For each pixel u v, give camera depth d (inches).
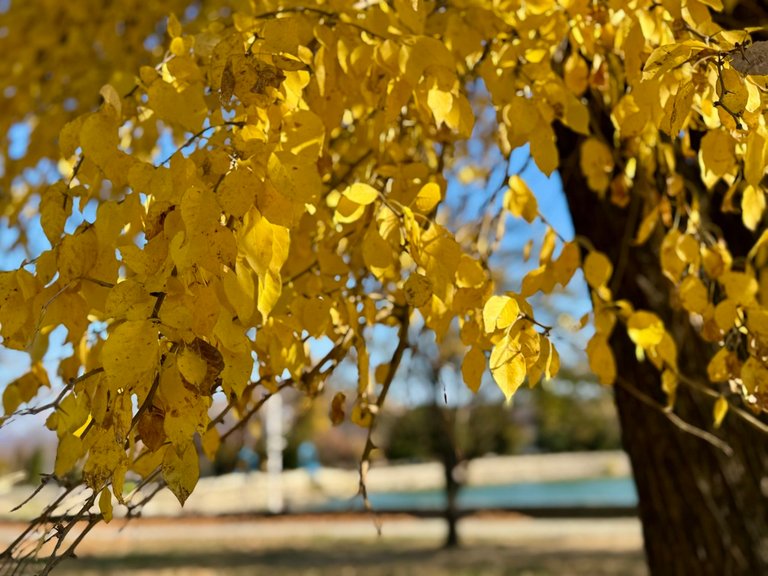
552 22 45.1
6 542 170.1
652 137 52.0
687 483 74.9
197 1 98.1
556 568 275.7
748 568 73.4
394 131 52.0
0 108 88.6
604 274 46.5
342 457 719.1
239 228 32.3
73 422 33.9
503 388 35.9
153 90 35.8
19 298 35.0
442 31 47.8
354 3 47.3
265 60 34.9
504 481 788.0
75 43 84.1
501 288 201.3
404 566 295.7
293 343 41.3
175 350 31.1
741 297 43.5
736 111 34.1
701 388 46.8
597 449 908.6
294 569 294.4
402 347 48.6
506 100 42.7
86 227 36.1
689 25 40.6
